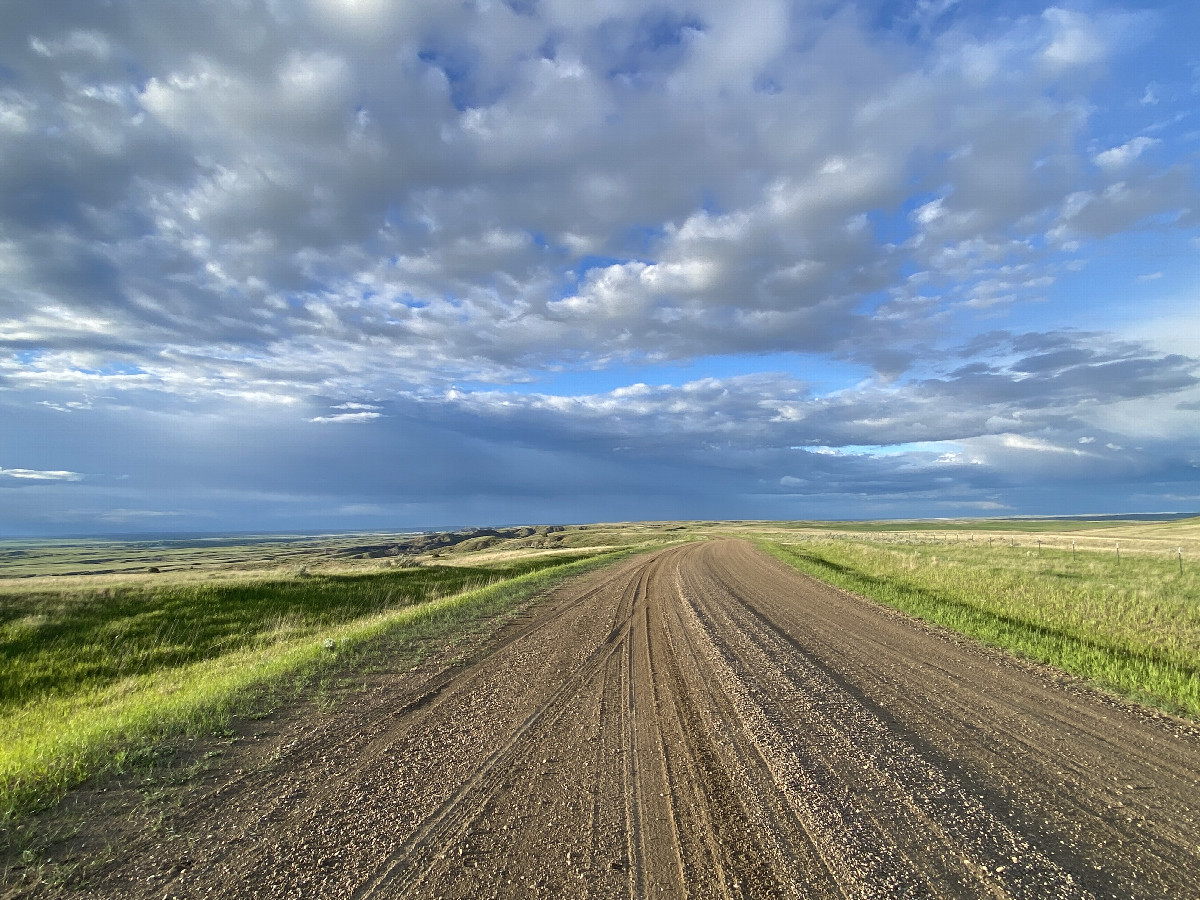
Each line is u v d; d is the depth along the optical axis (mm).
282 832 3988
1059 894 3236
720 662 8836
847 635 10828
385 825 4094
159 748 5461
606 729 6074
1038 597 14109
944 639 10383
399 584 25969
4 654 14625
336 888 3367
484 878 3465
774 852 3717
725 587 19203
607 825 4086
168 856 3684
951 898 3211
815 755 5273
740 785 4695
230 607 20016
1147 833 3895
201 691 7758
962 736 5711
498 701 7090
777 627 11734
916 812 4211
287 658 9727
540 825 4094
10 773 4762
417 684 7871
